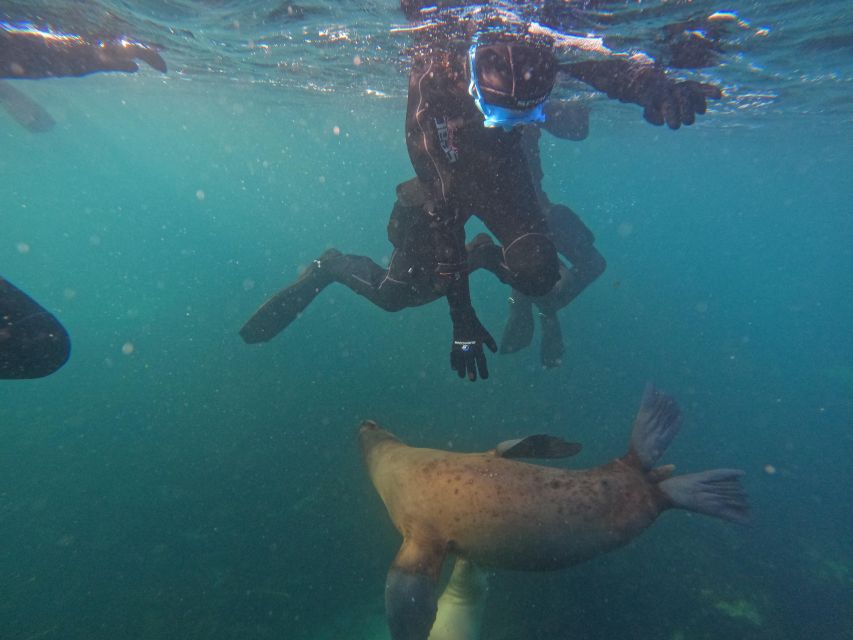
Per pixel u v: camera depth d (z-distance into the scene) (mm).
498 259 4242
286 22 7883
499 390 10055
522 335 7402
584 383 10945
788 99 12992
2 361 2951
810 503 7500
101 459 7195
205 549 5449
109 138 61750
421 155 3354
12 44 4555
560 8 5684
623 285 24312
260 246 31344
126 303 16422
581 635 4742
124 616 4664
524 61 2783
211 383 9992
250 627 4586
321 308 15820
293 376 10359
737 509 2658
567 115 8578
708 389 11820
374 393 9523
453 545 2941
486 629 4711
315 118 30766
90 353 11719
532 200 3816
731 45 7465
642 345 14531
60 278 20766
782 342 17828
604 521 2748
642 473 2957
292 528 5770
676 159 42969
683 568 5766
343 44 9195
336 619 4703
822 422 10531
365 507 6129
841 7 6102
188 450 7441
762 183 60094
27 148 52312
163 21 7980
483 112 2949
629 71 3551
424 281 4914
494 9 5734
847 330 21984
